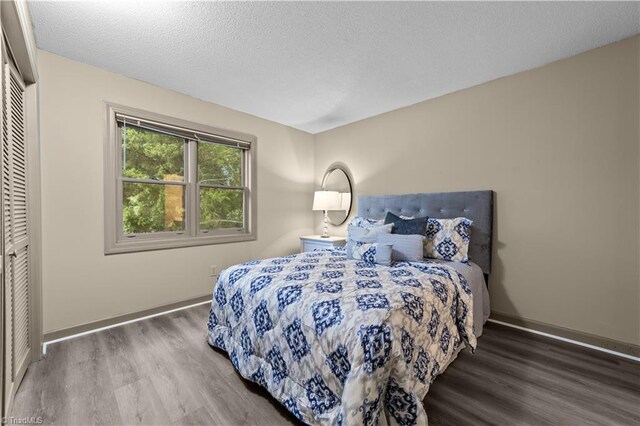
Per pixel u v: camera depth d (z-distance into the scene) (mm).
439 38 2047
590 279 2207
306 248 3920
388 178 3500
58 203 2258
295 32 1982
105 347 2131
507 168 2600
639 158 2012
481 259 2664
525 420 1416
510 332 2441
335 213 4102
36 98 1983
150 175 2857
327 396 1344
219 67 2461
